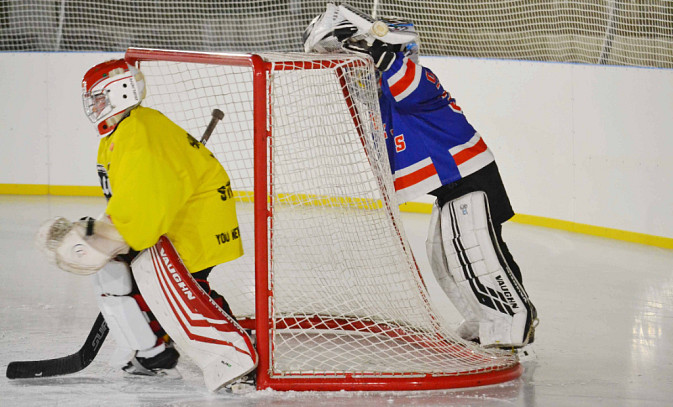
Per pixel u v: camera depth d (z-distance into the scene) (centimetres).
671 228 1600
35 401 783
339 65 820
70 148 2098
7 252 1487
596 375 901
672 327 1109
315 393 810
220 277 1320
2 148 2108
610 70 1669
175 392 813
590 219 1738
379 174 876
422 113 905
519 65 1827
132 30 2209
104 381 846
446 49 2011
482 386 847
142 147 771
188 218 823
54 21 2178
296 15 2169
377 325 974
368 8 2069
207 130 905
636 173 1647
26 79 2086
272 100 802
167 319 808
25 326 1047
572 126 1748
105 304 816
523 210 1864
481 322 937
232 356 796
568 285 1346
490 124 1888
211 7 2197
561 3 1844
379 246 900
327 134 876
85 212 1895
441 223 930
